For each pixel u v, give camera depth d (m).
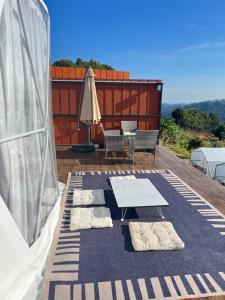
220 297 1.87
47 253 2.33
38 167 2.33
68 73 7.93
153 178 4.70
